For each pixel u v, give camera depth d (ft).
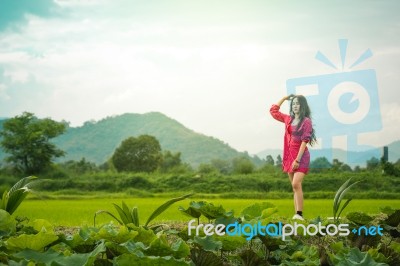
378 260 11.81
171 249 10.95
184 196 16.75
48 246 12.46
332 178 116.98
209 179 133.80
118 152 214.69
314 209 52.24
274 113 29.96
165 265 9.81
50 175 170.60
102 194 120.78
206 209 16.03
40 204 71.51
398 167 113.70
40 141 181.47
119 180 133.49
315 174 120.57
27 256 10.80
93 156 412.98
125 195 113.50
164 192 127.34
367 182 112.37
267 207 17.30
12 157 180.24
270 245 14.08
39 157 178.81
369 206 59.88
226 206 61.36
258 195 101.19
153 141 216.54
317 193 98.94
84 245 12.45
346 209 52.95
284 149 29.63
